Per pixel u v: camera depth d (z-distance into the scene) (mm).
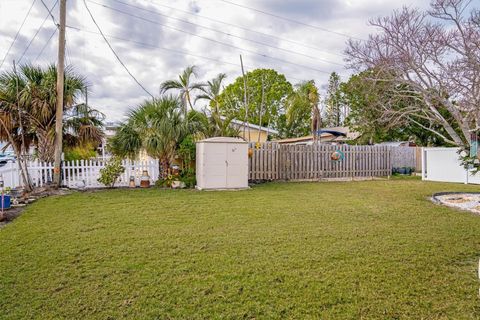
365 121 11766
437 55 8656
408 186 10812
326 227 5090
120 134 10617
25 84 9625
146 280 3096
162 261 3596
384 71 8438
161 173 11008
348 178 13883
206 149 9805
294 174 13086
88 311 2543
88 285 2992
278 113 31312
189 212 6254
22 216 5926
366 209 6570
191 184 10484
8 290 2902
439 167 12648
